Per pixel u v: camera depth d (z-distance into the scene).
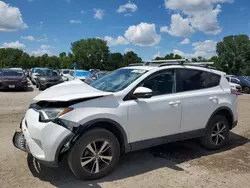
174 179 3.90
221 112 5.26
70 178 3.84
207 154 5.00
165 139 4.45
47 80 17.52
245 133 6.61
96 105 3.77
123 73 4.70
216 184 3.78
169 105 4.40
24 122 4.02
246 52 52.91
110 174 3.99
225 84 5.38
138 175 4.01
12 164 4.28
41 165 4.26
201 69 5.07
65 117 3.54
